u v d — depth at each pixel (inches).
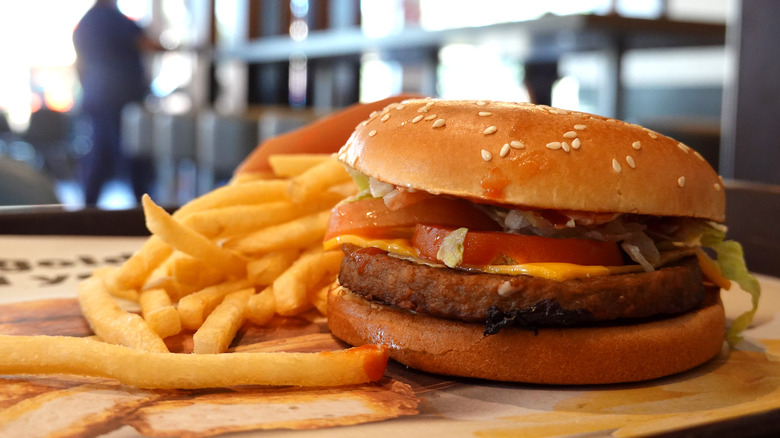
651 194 9.9
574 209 9.7
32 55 97.3
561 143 9.9
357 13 64.1
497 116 10.2
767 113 23.5
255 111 52.8
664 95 65.0
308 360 9.8
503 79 54.7
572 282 9.7
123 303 13.1
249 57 57.7
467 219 10.5
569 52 41.2
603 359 10.0
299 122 37.1
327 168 13.3
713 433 8.5
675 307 10.3
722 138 30.9
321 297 12.6
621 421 9.0
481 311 9.8
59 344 9.5
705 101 61.6
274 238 13.0
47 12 97.0
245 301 12.4
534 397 9.7
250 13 67.4
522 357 10.0
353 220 11.1
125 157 66.7
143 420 8.9
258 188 13.7
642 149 10.2
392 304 10.4
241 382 9.7
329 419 9.0
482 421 9.1
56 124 86.7
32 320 12.2
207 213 12.9
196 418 9.0
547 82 50.0
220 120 44.8
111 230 17.1
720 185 11.0
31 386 9.7
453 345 10.1
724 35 33.4
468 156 9.9
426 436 8.7
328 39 44.5
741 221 16.4
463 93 56.6
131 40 64.9
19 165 22.3
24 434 8.6
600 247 10.2
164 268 13.2
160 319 11.4
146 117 58.1
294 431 8.7
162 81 86.5
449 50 42.6
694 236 11.1
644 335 10.1
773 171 23.4
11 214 16.3
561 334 10.0
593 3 65.6
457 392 9.9
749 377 10.4
